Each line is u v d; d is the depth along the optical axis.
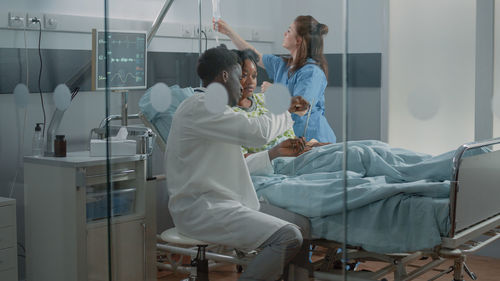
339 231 1.96
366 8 2.00
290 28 1.98
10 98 2.70
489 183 2.29
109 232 2.35
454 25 2.35
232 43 2.06
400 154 2.20
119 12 2.29
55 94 2.59
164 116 2.19
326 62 1.95
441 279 2.58
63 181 2.50
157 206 2.23
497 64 2.46
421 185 2.00
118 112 2.31
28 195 2.64
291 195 2.00
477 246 2.17
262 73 2.03
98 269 2.40
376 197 1.97
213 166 2.09
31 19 2.67
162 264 2.23
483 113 2.45
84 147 2.48
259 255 2.03
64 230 2.51
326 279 1.98
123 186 2.30
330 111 1.96
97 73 2.45
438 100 2.31
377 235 1.99
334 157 1.97
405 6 2.17
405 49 2.13
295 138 2.00
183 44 2.15
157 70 2.20
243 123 2.05
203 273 2.13
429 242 1.98
